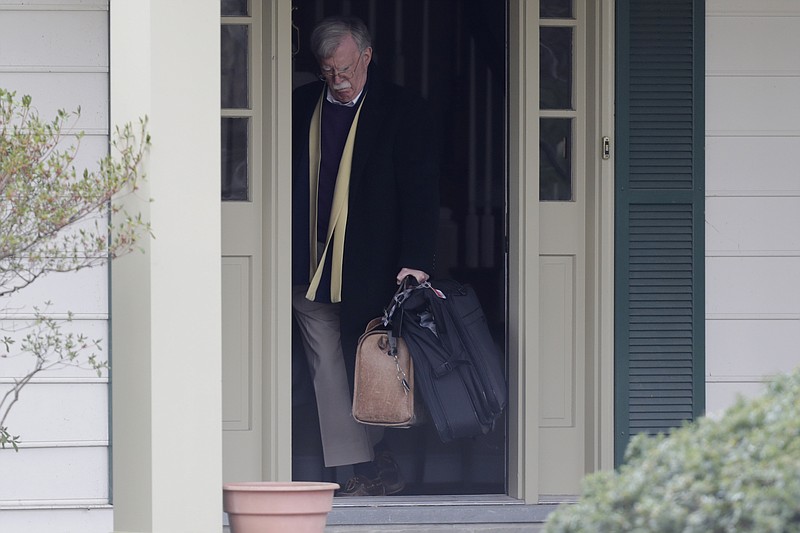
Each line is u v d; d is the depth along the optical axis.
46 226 15.08
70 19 18.50
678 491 10.83
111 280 17.69
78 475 18.47
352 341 21.17
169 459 16.41
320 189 21.44
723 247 20.42
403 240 20.92
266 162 20.12
